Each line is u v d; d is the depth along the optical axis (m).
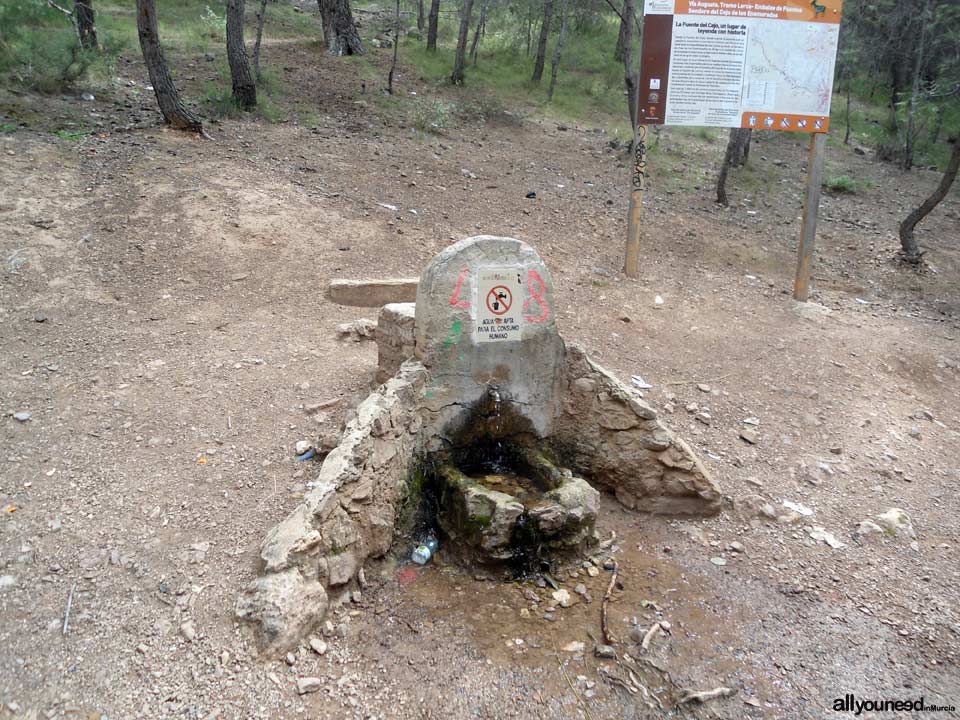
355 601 3.88
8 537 4.03
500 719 3.25
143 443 5.00
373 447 4.07
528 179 12.19
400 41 20.33
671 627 3.91
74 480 4.56
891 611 4.22
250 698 3.18
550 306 4.58
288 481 4.71
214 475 4.71
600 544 4.55
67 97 11.70
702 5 8.09
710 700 3.46
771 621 4.04
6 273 7.00
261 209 8.94
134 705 3.11
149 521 4.25
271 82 14.67
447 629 3.77
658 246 10.26
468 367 4.46
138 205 8.55
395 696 3.31
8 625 3.47
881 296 9.84
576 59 21.05
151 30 10.38
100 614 3.57
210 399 5.60
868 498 5.33
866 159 17.02
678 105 8.41
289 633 3.43
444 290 4.30
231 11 12.34
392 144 12.66
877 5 20.69
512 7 21.17
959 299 10.02
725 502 5.02
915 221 10.98
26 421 5.12
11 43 11.87
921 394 7.12
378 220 9.43
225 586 3.78
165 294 7.19
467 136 14.16
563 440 4.94
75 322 6.54
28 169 8.80
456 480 4.31
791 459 5.68
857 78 22.61
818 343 7.83
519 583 4.17
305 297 7.53
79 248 7.64
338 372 6.18
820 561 4.59
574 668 3.57
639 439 4.77
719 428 5.98
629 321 7.77
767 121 8.42
